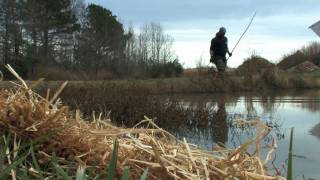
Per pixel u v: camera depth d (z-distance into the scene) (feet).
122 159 8.36
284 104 63.57
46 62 176.76
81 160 8.48
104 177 8.12
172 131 41.27
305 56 178.50
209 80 90.68
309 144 29.99
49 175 8.12
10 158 8.36
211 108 52.39
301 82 102.27
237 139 33.76
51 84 53.16
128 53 190.80
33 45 185.16
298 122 42.01
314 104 62.75
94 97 46.52
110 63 191.11
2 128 8.97
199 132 39.70
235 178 8.36
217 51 79.66
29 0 184.96
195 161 8.68
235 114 49.29
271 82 98.78
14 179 7.38
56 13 191.21
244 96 80.84
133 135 10.15
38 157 8.45
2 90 10.70
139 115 45.68
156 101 47.73
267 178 8.39
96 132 8.97
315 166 23.29
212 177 8.42
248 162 8.88
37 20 186.80
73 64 193.77
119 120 45.75
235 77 95.91
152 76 152.66
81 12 207.00
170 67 152.15
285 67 175.83
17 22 183.11
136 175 8.11
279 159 22.95
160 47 188.75
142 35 190.70
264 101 69.46
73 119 9.55
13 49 179.93
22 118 8.95
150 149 8.79
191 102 62.13
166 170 8.20
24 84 10.22
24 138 8.82
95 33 200.34
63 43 194.39
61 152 8.71
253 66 98.99
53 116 8.96
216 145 10.35
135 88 53.16
